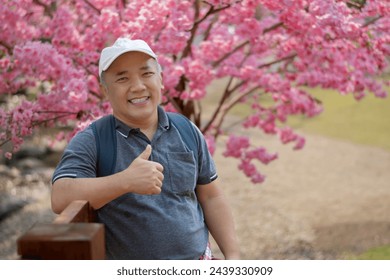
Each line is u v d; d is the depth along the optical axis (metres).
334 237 8.34
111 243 2.27
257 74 5.53
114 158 2.30
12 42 4.73
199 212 2.48
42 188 10.95
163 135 2.39
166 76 4.56
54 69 4.30
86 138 2.32
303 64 5.41
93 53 4.54
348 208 9.73
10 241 8.09
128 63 2.33
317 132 16.92
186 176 2.36
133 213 2.25
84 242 1.58
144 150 2.27
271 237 8.54
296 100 5.90
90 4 4.84
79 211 1.93
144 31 4.14
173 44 4.24
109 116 2.42
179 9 4.43
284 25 4.74
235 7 4.59
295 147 6.62
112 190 2.07
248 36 4.81
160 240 2.25
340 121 17.88
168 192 2.31
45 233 1.63
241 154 5.89
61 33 4.60
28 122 4.31
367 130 16.58
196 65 4.86
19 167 12.16
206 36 5.43
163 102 4.94
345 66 5.20
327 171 12.62
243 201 10.53
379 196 10.35
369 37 4.58
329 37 4.55
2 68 4.57
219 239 2.53
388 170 12.42
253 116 6.33
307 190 11.13
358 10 4.35
